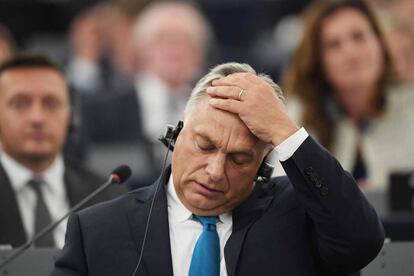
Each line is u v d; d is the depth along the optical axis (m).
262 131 6.94
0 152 10.46
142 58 19.16
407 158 13.69
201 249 7.23
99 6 22.03
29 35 23.19
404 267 8.00
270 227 7.31
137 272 7.19
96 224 7.38
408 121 13.82
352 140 13.69
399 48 16.23
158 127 18.19
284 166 6.95
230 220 7.41
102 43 20.91
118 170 8.27
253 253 7.22
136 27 20.39
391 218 10.01
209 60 20.47
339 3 13.73
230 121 7.01
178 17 19.12
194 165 7.16
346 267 7.20
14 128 10.41
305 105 13.67
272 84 7.32
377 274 8.00
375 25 13.80
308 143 6.93
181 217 7.41
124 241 7.30
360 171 13.75
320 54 13.62
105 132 17.66
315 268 7.34
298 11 23.44
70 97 11.12
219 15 23.56
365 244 7.00
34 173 10.42
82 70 20.78
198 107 7.18
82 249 7.33
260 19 23.53
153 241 7.27
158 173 15.93
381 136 13.76
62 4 23.28
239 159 7.06
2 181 10.23
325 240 7.07
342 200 6.93
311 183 6.91
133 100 18.16
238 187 7.18
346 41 13.57
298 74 13.76
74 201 10.40
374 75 13.72
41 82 10.53
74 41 21.12
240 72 7.31
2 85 10.47
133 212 7.43
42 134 10.44
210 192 7.17
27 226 10.20
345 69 13.55
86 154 15.09
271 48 22.70
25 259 8.17
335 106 13.73
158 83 18.58
